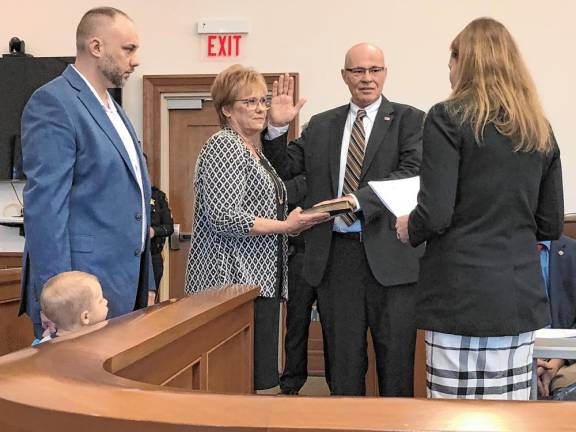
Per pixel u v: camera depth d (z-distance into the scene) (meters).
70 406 0.73
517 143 1.60
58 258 1.90
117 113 2.21
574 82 4.77
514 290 1.58
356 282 2.49
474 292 1.58
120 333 1.19
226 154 2.20
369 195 2.37
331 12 4.93
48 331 1.88
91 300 1.85
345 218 2.48
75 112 1.99
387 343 2.46
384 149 2.54
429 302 1.65
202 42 5.01
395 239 2.44
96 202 2.00
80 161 1.99
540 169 1.67
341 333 2.51
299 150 2.77
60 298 1.83
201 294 1.80
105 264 2.01
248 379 2.04
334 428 0.66
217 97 2.36
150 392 0.76
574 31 4.77
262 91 2.33
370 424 0.67
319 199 2.62
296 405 0.71
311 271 2.56
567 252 2.75
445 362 1.62
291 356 3.19
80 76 2.08
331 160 2.62
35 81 4.91
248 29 4.97
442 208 1.58
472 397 1.61
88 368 0.89
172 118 5.08
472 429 0.65
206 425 0.68
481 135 1.59
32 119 1.97
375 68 2.58
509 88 1.63
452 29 4.85
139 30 5.05
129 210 2.07
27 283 2.03
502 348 1.60
